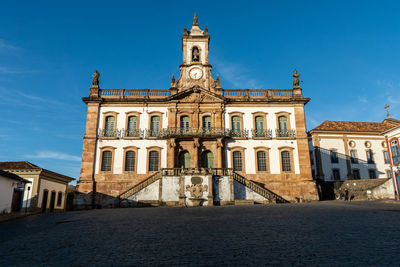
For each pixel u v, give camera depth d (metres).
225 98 34.56
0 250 9.38
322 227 12.00
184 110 34.50
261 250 8.18
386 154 46.38
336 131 45.59
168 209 23.31
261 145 33.75
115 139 33.47
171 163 32.53
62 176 37.56
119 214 20.19
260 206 24.44
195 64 36.47
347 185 36.75
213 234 10.91
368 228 11.56
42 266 7.25
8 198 26.80
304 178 32.84
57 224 16.12
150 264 7.07
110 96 34.97
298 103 34.97
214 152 33.19
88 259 7.76
